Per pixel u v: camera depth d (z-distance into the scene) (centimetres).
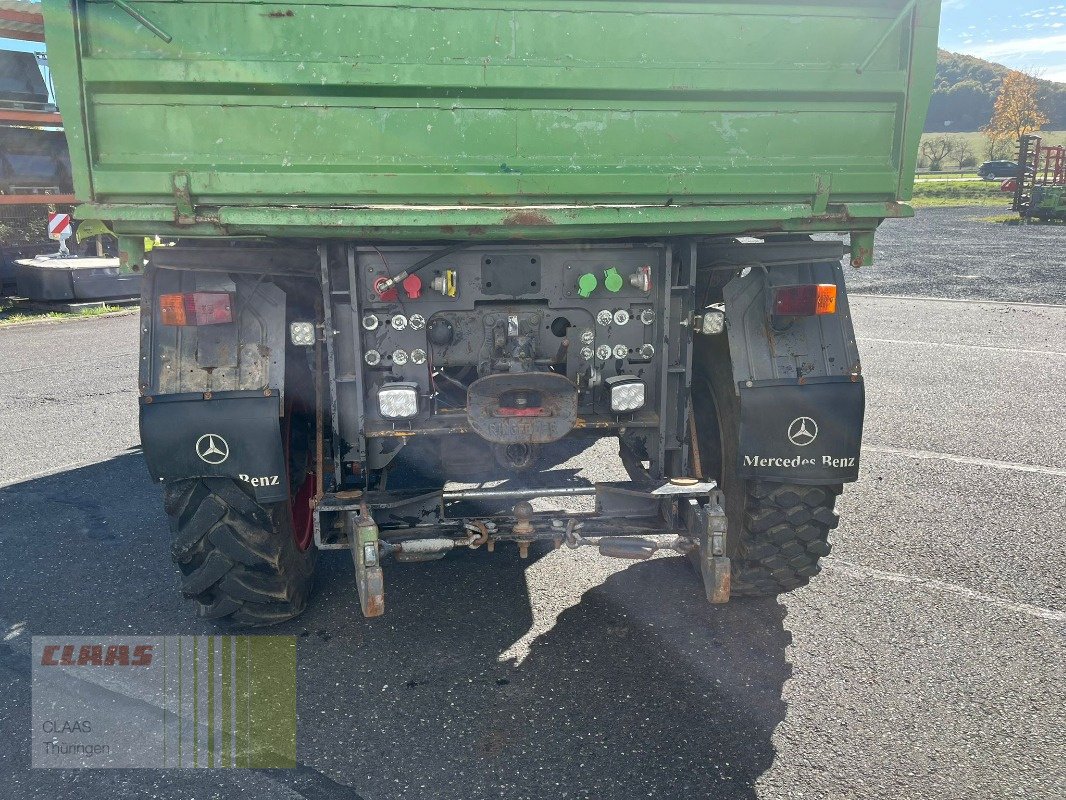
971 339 965
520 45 279
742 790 243
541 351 322
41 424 666
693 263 316
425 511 321
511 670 310
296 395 321
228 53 272
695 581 379
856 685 295
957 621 339
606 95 286
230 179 272
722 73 288
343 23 272
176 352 296
